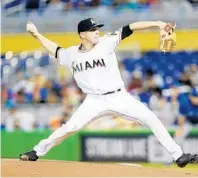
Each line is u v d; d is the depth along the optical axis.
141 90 57.81
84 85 26.56
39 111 56.25
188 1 59.03
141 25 26.38
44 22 59.78
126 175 24.48
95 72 26.22
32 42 60.31
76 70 26.70
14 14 60.66
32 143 48.34
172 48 26.27
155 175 24.66
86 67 26.30
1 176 24.02
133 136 46.50
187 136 46.31
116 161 46.72
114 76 26.38
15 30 60.53
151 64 59.78
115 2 60.28
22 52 60.47
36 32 28.08
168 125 52.25
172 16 58.31
